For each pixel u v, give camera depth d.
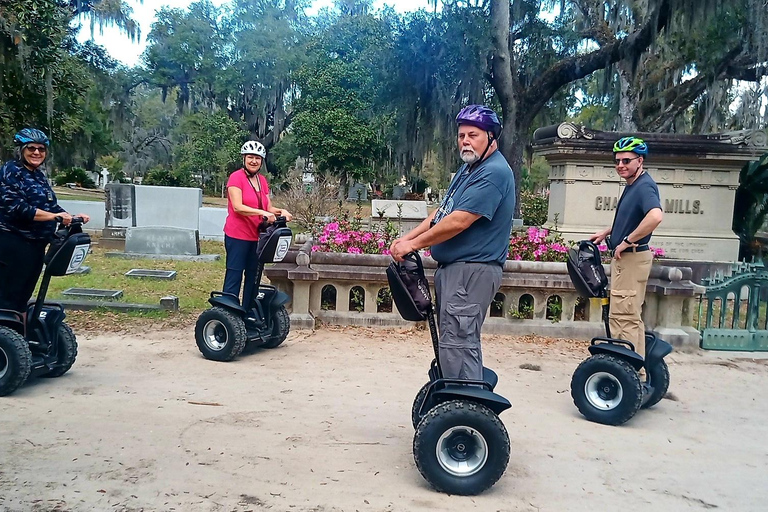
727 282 6.99
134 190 14.73
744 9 14.98
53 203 4.89
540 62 21.41
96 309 7.51
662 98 20.23
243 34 38.59
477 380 3.40
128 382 5.12
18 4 11.19
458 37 18.98
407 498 3.33
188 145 38.12
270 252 5.70
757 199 11.95
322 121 28.39
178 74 39.50
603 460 3.98
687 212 11.57
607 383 4.68
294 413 4.54
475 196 3.35
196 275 10.47
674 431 4.60
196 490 3.29
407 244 3.45
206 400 4.74
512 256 7.54
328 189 17.38
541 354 6.51
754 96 14.84
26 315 4.95
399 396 5.04
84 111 22.22
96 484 3.30
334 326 7.21
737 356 6.82
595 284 4.84
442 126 20.42
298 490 3.35
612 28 18.73
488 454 3.35
